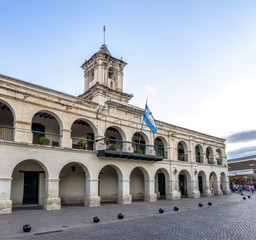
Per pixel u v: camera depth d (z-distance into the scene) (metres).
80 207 15.52
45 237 7.83
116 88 24.09
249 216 12.20
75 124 19.94
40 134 17.48
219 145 31.62
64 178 18.48
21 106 14.27
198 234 8.17
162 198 23.92
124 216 12.16
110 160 17.95
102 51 24.64
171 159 23.20
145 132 21.55
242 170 47.06
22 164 16.48
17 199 15.94
